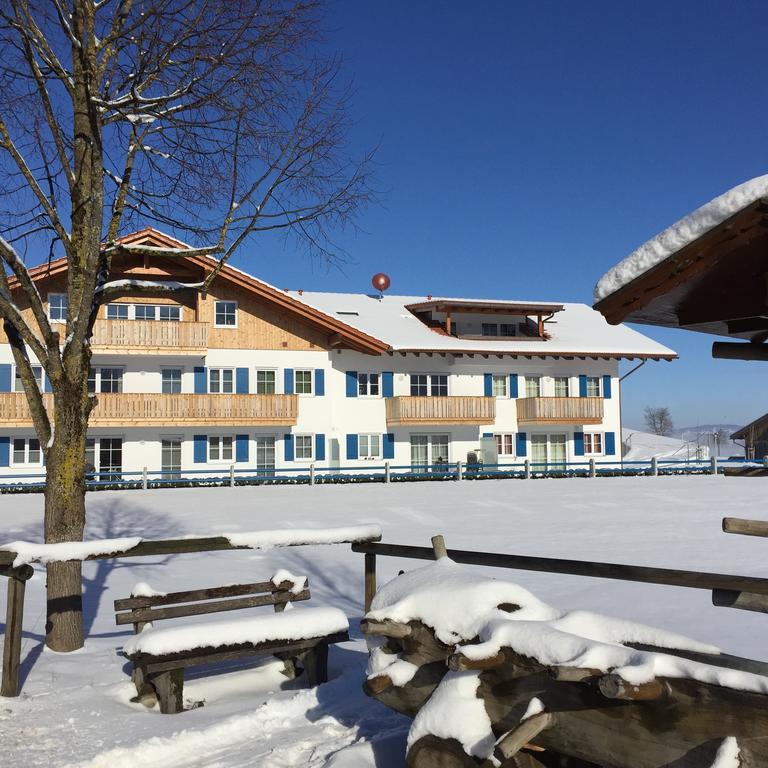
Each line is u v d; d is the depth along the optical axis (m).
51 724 5.01
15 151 7.13
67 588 7.00
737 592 3.22
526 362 36.34
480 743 3.38
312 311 31.67
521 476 31.33
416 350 32.84
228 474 31.52
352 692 5.53
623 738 2.96
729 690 2.69
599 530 16.88
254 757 4.51
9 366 29.59
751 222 3.36
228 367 32.34
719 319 4.01
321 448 33.31
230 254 7.83
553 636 3.20
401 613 4.03
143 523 18.78
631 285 3.70
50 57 7.21
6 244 7.05
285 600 6.25
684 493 24.11
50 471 7.14
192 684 5.86
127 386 31.16
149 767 4.47
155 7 7.39
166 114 7.74
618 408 37.69
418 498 23.41
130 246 7.70
